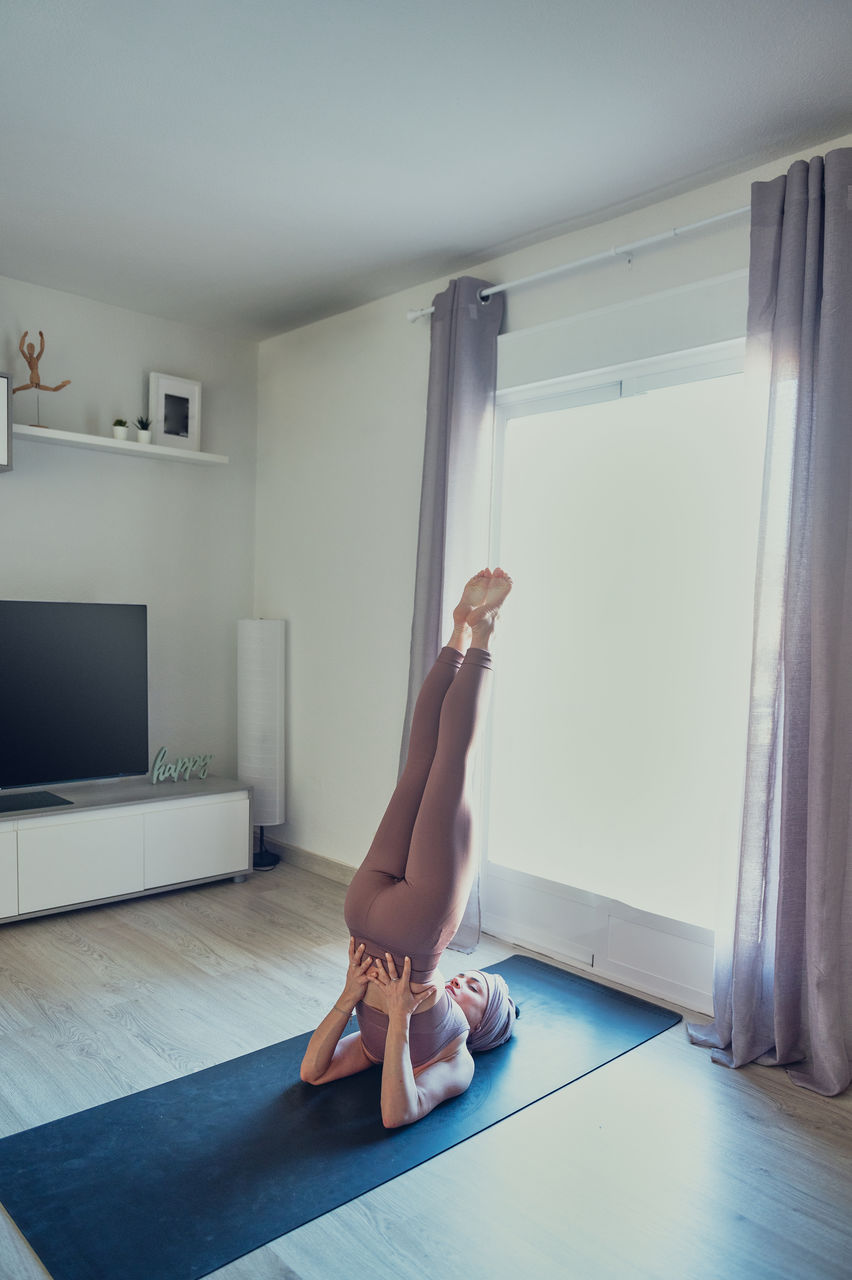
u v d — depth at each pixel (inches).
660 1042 105.2
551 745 131.8
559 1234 71.8
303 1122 86.1
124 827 145.9
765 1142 85.3
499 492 139.1
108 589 163.2
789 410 97.7
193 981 118.0
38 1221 71.2
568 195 116.3
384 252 135.9
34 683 142.9
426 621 137.0
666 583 118.3
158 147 106.3
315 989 116.3
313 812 170.6
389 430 154.4
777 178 99.4
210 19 82.2
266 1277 66.2
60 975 119.1
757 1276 67.9
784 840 96.7
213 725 179.2
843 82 89.8
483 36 83.9
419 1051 90.9
